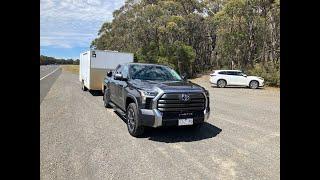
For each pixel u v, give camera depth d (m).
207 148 5.57
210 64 50.69
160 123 5.86
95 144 5.67
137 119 6.12
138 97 6.15
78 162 4.64
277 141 6.01
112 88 8.84
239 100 14.14
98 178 4.04
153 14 45.06
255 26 35.06
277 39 29.88
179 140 6.12
